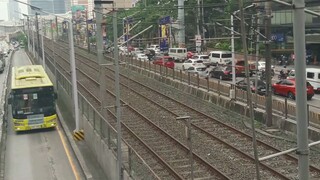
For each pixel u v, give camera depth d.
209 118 27.61
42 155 22.91
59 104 36.41
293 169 17.48
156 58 62.56
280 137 22.45
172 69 43.91
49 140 26.11
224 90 32.28
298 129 6.37
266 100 24.80
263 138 22.50
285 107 23.95
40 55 68.31
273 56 57.56
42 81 28.95
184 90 38.69
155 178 13.44
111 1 19.69
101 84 20.36
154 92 39.66
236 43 59.31
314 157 19.11
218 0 53.91
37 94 28.19
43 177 19.30
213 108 31.17
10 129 29.61
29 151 23.80
